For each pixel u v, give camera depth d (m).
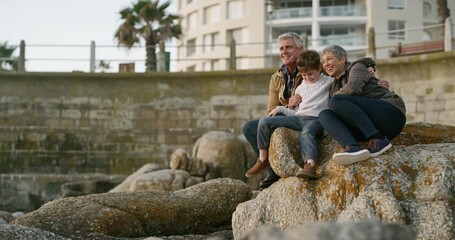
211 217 9.38
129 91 23.70
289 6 54.50
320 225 2.53
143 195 9.20
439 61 20.44
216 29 53.22
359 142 6.75
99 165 23.44
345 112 6.47
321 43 50.81
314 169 6.54
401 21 50.03
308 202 6.46
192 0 55.84
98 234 8.12
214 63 53.50
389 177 6.30
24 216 8.48
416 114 20.91
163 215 8.99
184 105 23.47
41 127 23.58
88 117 23.62
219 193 9.59
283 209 6.62
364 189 6.24
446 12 32.19
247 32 51.69
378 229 2.49
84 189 21.91
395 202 5.96
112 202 8.86
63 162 23.44
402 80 21.22
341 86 6.84
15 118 23.61
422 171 6.34
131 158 23.44
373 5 49.78
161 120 23.50
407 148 6.66
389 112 6.52
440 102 20.42
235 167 19.25
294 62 7.77
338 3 53.62
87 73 23.70
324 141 6.90
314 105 6.96
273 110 7.27
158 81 23.64
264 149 7.22
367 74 6.64
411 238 2.61
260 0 51.16
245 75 23.16
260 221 6.75
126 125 23.58
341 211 6.28
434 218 5.90
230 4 52.69
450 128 7.73
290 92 7.87
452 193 6.13
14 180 23.30
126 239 8.10
